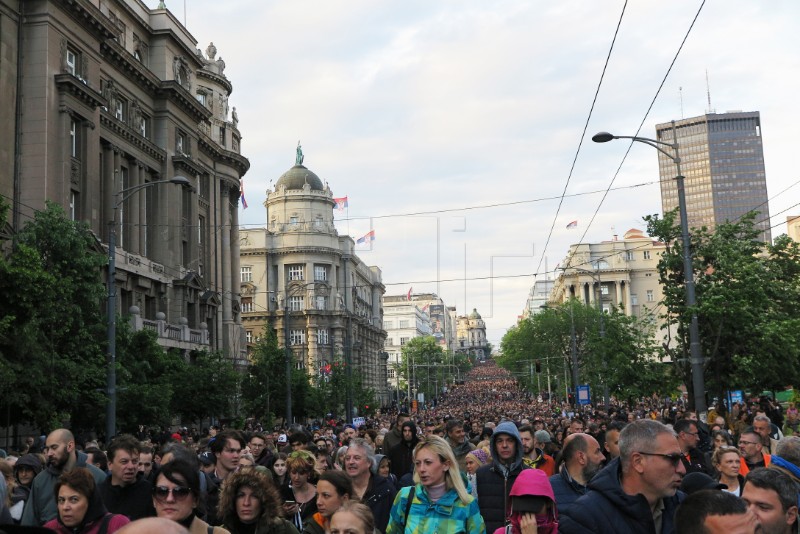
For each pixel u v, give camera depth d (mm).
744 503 4523
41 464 13484
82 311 36531
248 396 68000
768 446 13102
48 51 46719
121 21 60625
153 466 12359
